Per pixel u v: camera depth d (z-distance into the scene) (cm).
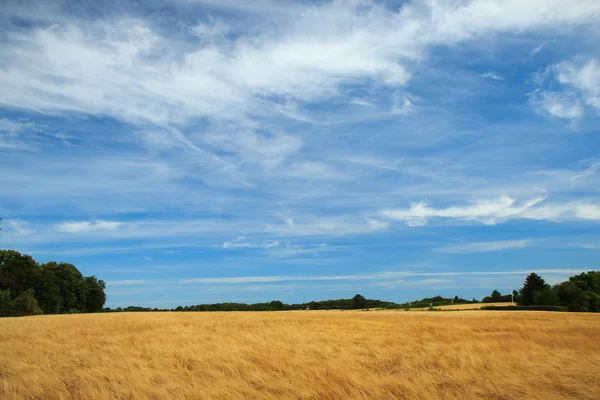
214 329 2686
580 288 9688
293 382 1053
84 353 1545
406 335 2297
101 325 2988
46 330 2542
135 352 1556
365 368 1231
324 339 2045
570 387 1022
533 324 3356
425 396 960
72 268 9800
